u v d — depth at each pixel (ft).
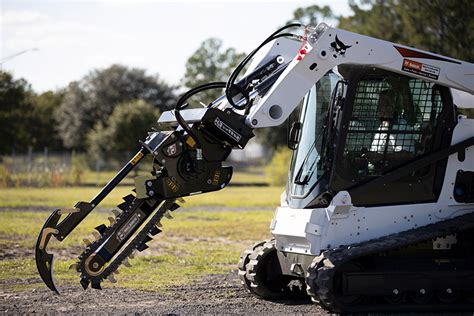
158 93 377.09
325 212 48.57
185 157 47.96
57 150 363.76
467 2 134.10
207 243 87.61
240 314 48.19
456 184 51.39
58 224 47.60
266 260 53.98
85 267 47.75
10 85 278.46
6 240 87.45
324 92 51.06
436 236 48.75
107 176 228.02
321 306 47.73
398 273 48.14
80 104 365.81
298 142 52.01
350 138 49.75
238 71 49.73
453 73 51.08
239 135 48.26
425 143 51.01
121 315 47.83
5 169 191.52
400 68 49.98
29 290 57.67
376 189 49.75
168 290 57.88
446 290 48.80
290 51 54.24
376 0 150.41
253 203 146.41
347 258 46.52
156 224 48.88
